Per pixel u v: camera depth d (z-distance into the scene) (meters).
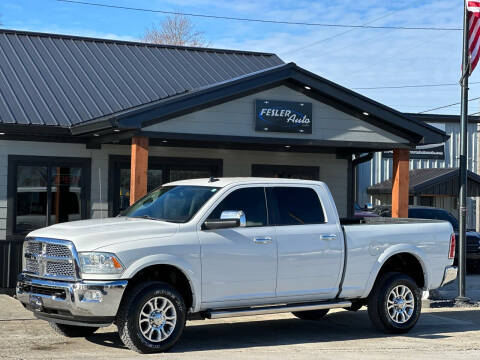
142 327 8.25
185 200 9.24
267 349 8.83
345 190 18.89
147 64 19.55
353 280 9.84
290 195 9.57
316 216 9.68
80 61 18.75
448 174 25.95
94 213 16.22
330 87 14.75
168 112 13.38
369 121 15.37
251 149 17.83
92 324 8.09
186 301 8.82
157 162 17.02
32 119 14.97
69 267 8.15
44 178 15.80
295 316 11.92
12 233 15.41
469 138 31.28
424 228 10.57
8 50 18.31
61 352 8.34
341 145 15.15
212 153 17.59
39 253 8.50
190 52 21.20
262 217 9.25
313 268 9.48
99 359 7.83
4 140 15.40
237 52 21.91
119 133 14.28
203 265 8.62
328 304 9.69
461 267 14.11
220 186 9.22
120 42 20.58
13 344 8.88
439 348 9.18
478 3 14.23
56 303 8.18
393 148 16.05
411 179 27.23
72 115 15.64
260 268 9.05
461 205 14.36
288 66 14.30
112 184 16.41
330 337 9.95
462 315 12.67
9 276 13.89
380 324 10.19
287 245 9.27
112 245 8.12
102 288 7.93
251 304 9.10
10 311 11.40
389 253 10.12
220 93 13.85
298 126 14.73
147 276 8.64
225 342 9.34
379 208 22.17
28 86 16.58
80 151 16.09
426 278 10.57
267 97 14.50
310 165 18.56
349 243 9.80
